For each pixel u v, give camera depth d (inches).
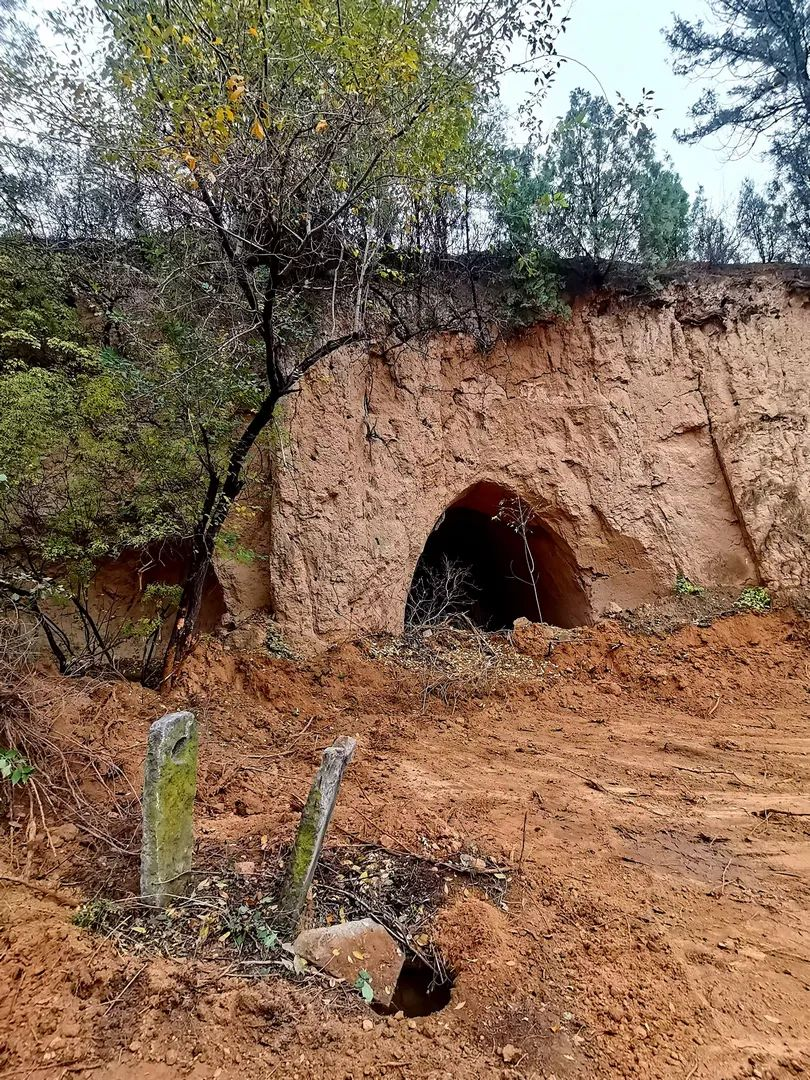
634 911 122.0
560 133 301.1
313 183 207.5
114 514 223.6
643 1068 84.7
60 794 137.9
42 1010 85.5
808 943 116.8
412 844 139.6
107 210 284.2
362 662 275.6
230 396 225.1
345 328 310.5
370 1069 80.8
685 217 393.7
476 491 381.1
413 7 189.5
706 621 333.4
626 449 366.3
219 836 132.8
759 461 363.3
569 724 246.5
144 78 181.9
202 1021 85.7
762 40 536.4
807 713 265.4
